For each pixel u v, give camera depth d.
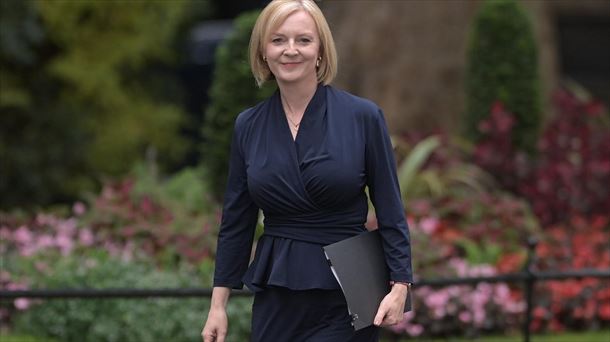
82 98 32.78
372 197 9.93
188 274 18.83
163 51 34.09
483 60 24.23
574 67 42.84
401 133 24.97
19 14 28.91
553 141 24.33
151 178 23.23
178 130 36.16
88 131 31.52
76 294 13.88
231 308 17.62
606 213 23.11
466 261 19.84
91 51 32.38
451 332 18.75
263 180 9.75
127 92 34.34
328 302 9.81
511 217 21.11
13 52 28.84
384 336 18.34
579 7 38.41
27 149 29.89
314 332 9.89
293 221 9.80
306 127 9.74
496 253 20.28
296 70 9.68
